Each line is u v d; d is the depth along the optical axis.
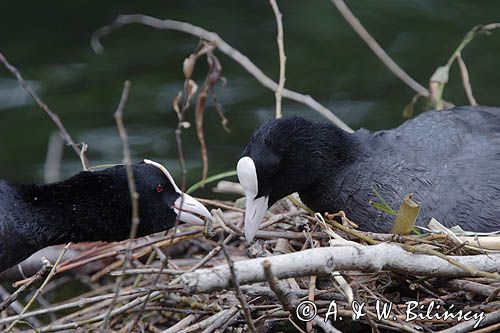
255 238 10.92
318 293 9.67
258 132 11.09
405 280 9.82
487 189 10.48
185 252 12.88
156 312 11.41
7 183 10.88
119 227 11.13
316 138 11.09
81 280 13.36
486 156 10.75
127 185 11.01
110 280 13.07
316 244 10.32
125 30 20.75
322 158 11.06
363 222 10.94
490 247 9.74
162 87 18.89
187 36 20.56
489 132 11.12
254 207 10.83
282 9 20.98
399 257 9.14
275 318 9.84
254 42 19.89
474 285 9.48
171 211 11.15
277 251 10.69
